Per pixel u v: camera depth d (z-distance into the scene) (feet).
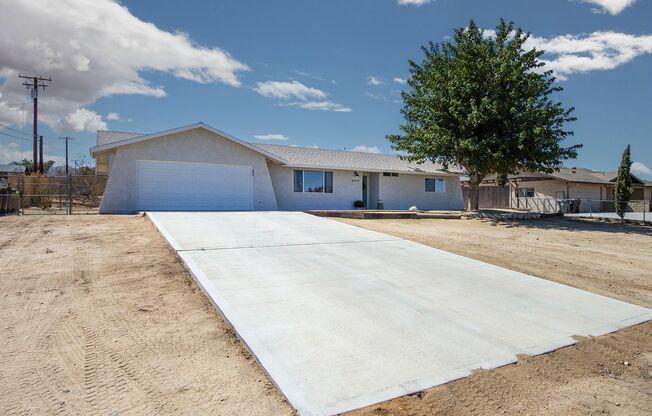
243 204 61.93
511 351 15.35
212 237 32.27
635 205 97.50
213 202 59.77
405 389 12.24
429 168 88.58
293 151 78.23
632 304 22.57
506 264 30.53
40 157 122.83
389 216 58.39
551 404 12.29
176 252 26.94
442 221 58.95
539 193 117.08
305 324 16.51
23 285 20.51
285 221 43.93
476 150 56.54
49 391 11.69
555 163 60.70
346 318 17.38
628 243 45.83
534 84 58.44
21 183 62.18
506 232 50.75
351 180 77.71
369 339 15.49
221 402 11.48
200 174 58.95
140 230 36.32
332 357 13.92
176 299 19.21
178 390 11.98
